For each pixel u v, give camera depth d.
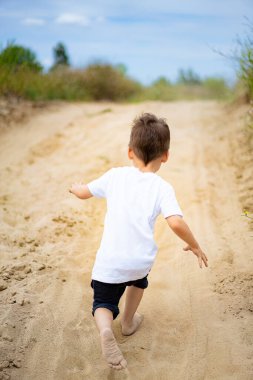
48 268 3.55
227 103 10.23
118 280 2.49
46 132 7.70
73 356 2.67
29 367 2.54
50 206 4.75
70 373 2.54
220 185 5.38
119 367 2.37
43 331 2.83
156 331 2.94
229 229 4.29
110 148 6.70
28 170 5.86
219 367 2.62
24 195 5.04
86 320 3.00
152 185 2.60
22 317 2.92
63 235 4.16
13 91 9.62
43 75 12.09
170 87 17.48
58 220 4.41
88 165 6.00
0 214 4.47
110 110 10.10
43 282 3.34
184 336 2.89
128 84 16.03
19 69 10.10
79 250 3.92
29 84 10.56
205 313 3.11
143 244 2.52
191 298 3.28
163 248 4.04
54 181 5.46
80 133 7.69
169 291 3.38
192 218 4.53
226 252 3.85
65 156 6.45
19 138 7.27
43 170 5.86
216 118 8.99
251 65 6.01
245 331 2.89
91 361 2.65
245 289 3.30
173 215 2.49
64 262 3.67
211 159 6.30
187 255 3.87
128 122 8.55
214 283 3.43
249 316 3.04
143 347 2.79
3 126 7.79
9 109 8.81
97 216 4.67
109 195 2.68
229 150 6.52
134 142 2.73
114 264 2.49
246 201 4.81
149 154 2.70
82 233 4.25
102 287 2.52
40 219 4.43
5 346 2.64
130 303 2.77
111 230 2.57
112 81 14.95
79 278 3.49
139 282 2.64
